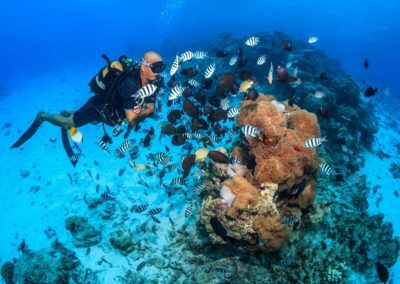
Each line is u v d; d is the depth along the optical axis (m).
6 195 9.41
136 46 38.72
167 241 6.32
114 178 8.82
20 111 19.16
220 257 5.61
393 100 30.52
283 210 5.16
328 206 5.86
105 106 4.37
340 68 24.23
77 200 8.17
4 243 7.43
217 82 14.16
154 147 10.21
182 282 5.42
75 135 3.96
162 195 7.66
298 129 5.64
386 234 7.55
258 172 4.65
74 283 5.66
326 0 36.72
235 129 7.85
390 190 10.73
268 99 6.39
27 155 12.01
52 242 6.71
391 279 7.00
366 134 13.07
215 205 4.54
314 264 5.48
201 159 5.71
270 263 5.29
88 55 45.53
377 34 49.00
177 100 9.33
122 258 6.15
